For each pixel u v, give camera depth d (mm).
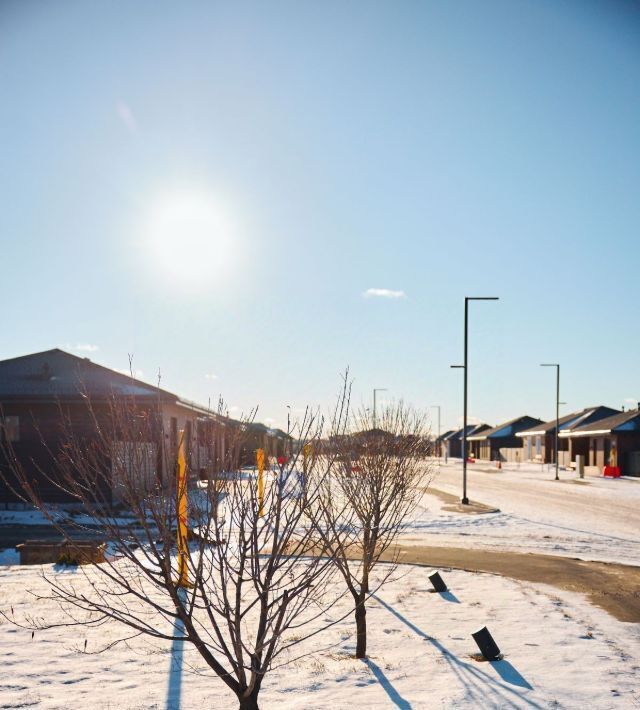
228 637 7941
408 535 18438
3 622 8578
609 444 52938
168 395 26594
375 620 8984
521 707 5883
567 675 6766
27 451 24297
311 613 9219
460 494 31703
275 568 4684
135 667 6891
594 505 27344
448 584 11609
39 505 4789
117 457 4840
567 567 13734
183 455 6379
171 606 9266
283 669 6871
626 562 14500
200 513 4691
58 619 8750
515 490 35188
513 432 93312
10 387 25609
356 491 7785
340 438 8062
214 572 10711
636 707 5930
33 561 13789
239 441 4914
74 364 28000
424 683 6488
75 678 6551
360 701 5996
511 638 8141
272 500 4793
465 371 27344
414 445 11430
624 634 8492
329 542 6113
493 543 17125
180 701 5941
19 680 6469
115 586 10570
